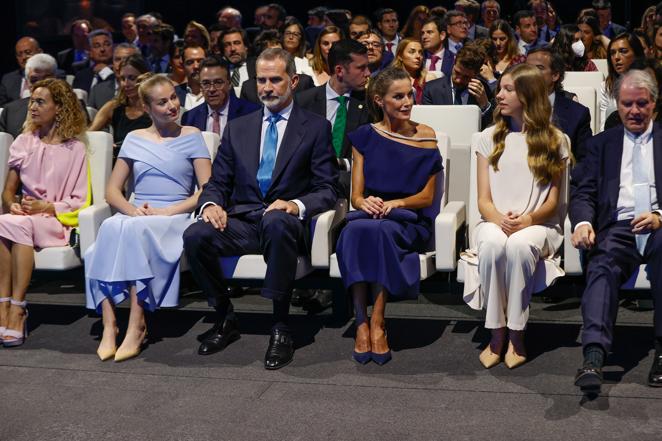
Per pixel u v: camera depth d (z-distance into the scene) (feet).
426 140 14.38
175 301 14.19
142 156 14.98
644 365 12.86
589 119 15.80
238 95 21.52
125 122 19.01
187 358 13.75
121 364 13.58
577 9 36.04
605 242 12.85
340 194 15.02
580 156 15.64
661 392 11.82
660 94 14.97
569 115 15.76
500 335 13.05
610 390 11.94
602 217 13.28
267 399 11.96
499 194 13.64
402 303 16.63
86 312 16.47
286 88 14.70
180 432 10.94
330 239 14.23
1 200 15.92
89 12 37.32
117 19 37.47
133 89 18.67
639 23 35.42
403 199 14.08
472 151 14.38
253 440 10.66
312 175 14.83
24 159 15.71
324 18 29.63
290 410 11.57
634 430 10.64
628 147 13.32
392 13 29.43
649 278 12.54
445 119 15.89
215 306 14.14
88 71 27.71
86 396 12.25
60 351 14.28
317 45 22.18
